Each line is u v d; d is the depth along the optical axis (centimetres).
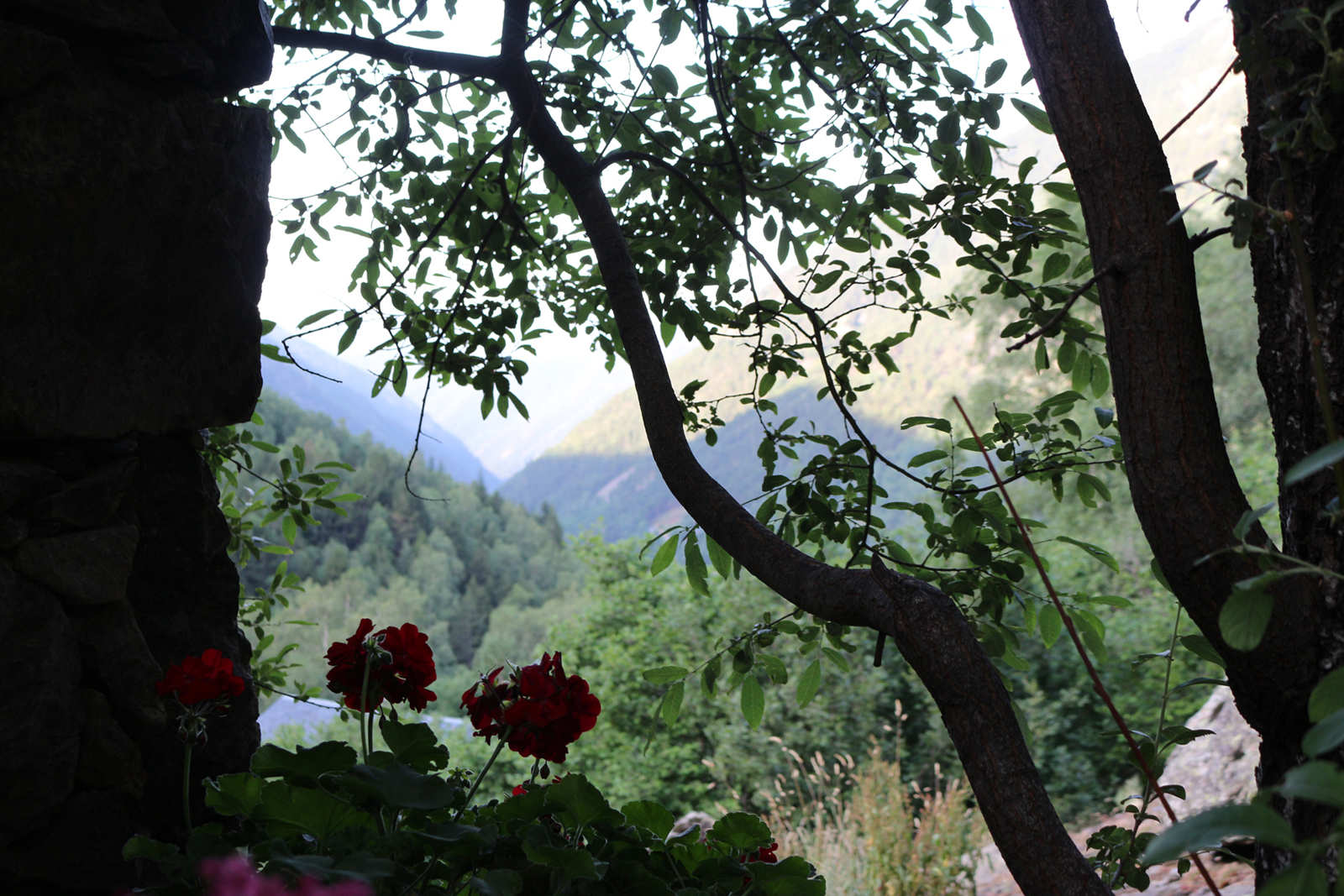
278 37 236
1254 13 103
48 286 160
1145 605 849
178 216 180
